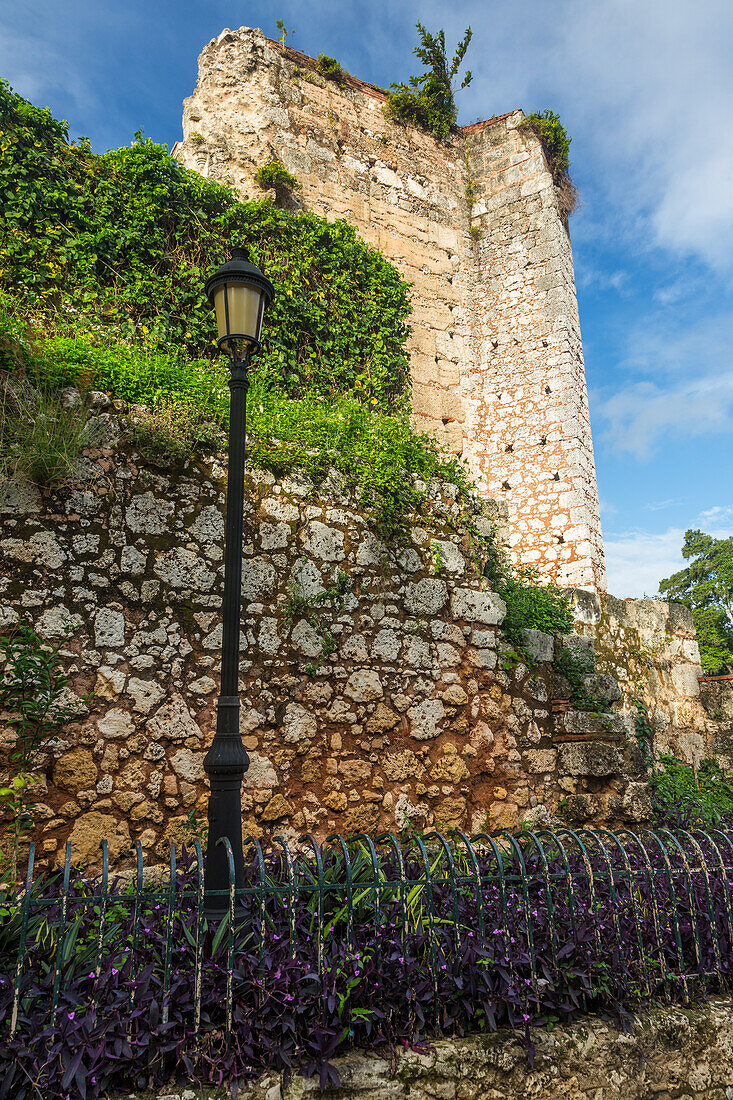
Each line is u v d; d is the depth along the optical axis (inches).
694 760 381.7
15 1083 82.6
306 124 432.1
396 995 104.3
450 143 510.6
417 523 221.6
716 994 133.9
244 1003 95.5
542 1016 112.8
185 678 166.9
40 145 236.4
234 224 287.7
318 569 195.2
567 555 430.3
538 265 478.9
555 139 500.7
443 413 461.4
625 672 361.1
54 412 159.3
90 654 156.6
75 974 93.7
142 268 251.9
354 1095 92.4
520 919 116.0
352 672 194.5
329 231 324.8
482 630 226.4
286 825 173.5
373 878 116.5
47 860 142.7
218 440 186.7
